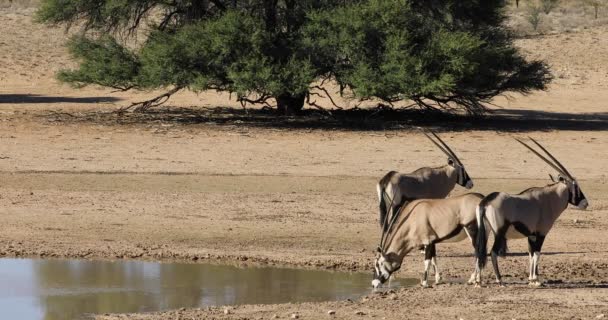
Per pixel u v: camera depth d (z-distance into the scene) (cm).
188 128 5716
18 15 10788
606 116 6856
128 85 6412
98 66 6125
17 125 5634
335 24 5906
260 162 4650
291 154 4881
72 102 6994
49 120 5912
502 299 2391
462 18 6575
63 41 9669
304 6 6188
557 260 2908
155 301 2405
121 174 4300
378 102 7238
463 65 5825
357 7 5922
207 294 2478
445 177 2897
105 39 6444
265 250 3011
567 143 5384
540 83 6612
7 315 2266
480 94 6531
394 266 2531
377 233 3303
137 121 6000
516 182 4262
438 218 2491
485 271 2756
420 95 6078
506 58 6388
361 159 4781
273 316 2231
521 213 2452
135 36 7356
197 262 2866
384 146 5169
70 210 3578
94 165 4488
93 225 3344
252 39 5784
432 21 6284
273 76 5747
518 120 6494
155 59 5853
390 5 5891
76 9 6456
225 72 5959
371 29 5853
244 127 5806
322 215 3581
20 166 4419
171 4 6456
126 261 2870
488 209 2431
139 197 3834
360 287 2566
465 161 4762
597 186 4238
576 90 8175
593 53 9475
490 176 4397
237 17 5847
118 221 3412
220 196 3884
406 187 2834
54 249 2972
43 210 3569
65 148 4916
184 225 3372
